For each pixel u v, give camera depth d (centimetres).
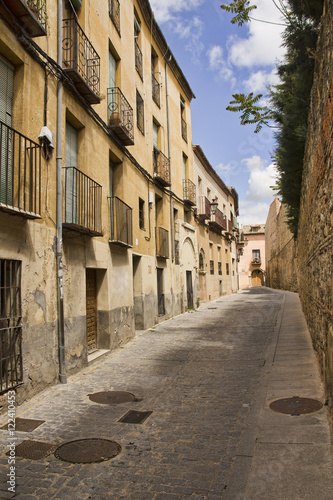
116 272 994
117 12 1095
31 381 571
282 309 1748
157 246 1489
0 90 554
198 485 329
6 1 516
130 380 680
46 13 653
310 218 782
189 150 2094
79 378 690
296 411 464
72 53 765
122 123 1052
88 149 833
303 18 660
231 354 876
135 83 1262
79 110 790
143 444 417
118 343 980
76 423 481
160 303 1541
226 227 3083
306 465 336
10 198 560
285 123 1051
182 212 1894
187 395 592
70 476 351
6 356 516
